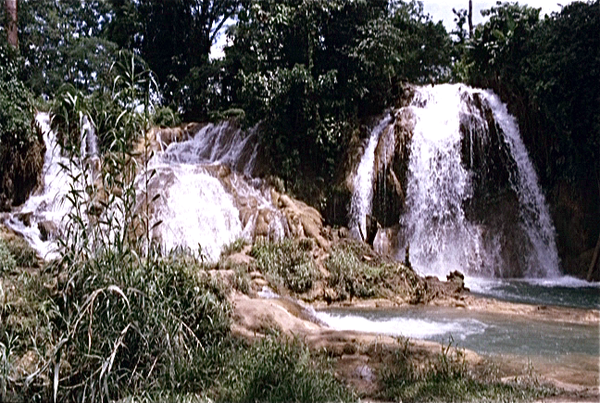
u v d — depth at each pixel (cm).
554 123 1719
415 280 1213
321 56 1958
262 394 520
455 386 547
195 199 1506
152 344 559
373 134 1830
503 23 2011
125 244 611
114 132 595
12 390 482
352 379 591
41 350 530
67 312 548
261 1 2089
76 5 3009
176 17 2717
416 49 2497
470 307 1095
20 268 1009
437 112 1822
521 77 1811
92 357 504
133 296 557
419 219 1686
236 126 1955
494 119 1772
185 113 2530
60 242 585
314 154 1797
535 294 1285
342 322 934
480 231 1681
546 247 1698
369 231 1505
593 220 1672
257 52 2038
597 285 1456
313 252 1295
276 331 688
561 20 1767
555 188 1744
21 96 1769
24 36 2448
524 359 690
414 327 898
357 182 1742
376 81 1911
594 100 1684
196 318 674
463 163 1761
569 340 806
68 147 598
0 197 1686
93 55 2439
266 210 1470
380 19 1958
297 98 1805
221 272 1006
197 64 2750
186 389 542
